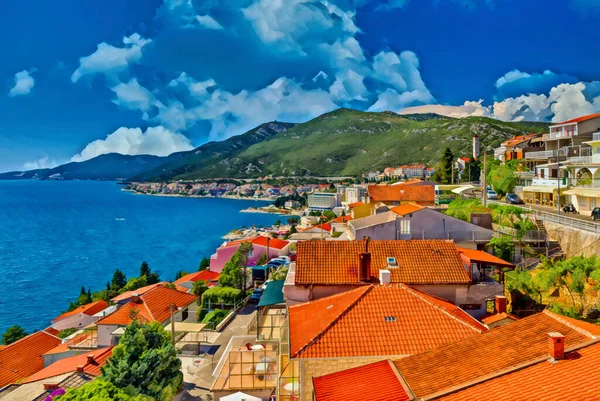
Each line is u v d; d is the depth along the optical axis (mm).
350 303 27453
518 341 19641
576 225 51875
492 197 97500
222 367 36156
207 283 80188
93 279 144000
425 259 36375
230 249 96000
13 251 198500
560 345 16703
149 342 32469
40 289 131875
